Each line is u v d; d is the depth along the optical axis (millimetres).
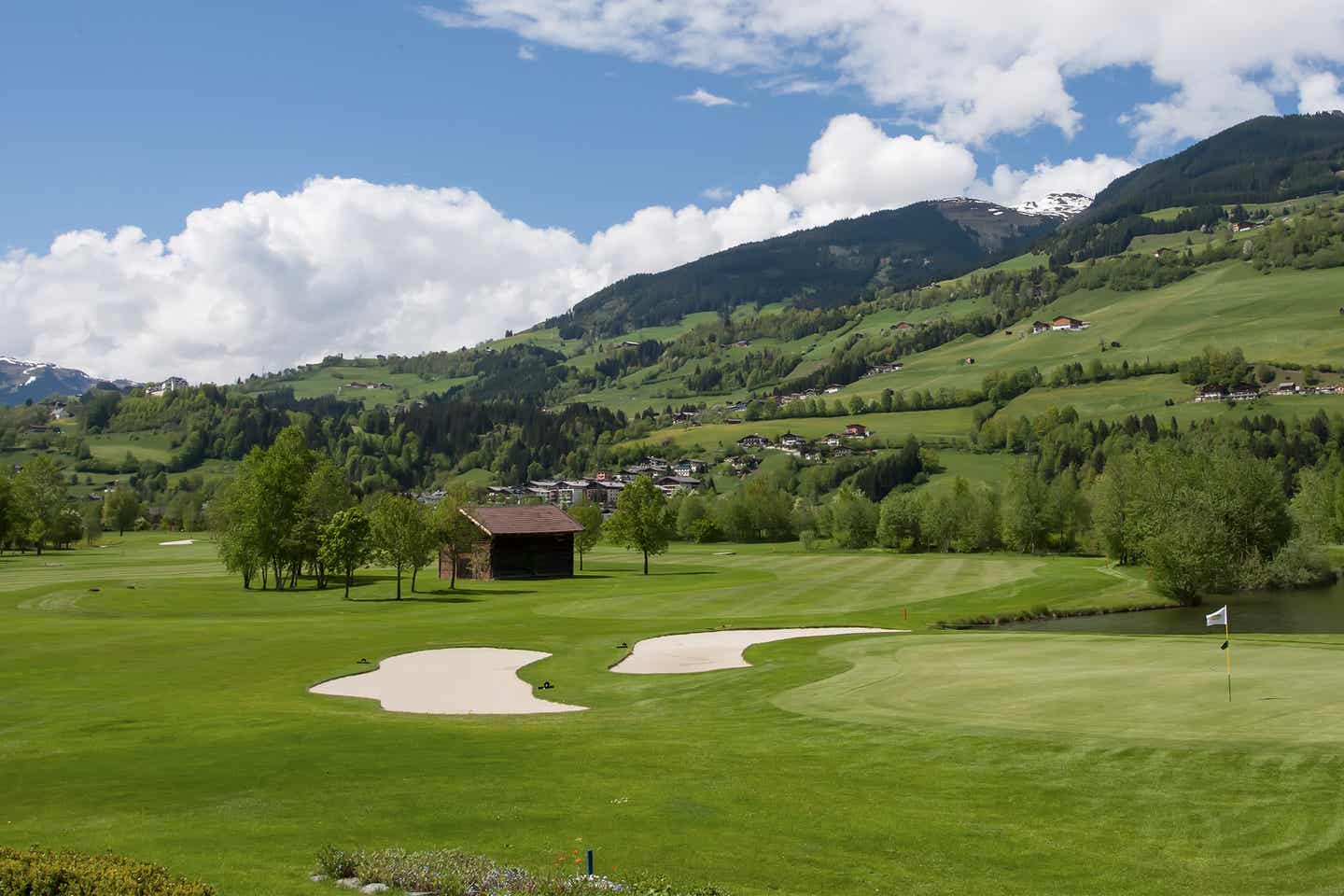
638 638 60500
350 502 135875
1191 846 21156
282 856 19953
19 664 50156
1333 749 26391
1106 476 139375
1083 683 37250
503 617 74500
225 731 33625
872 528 177250
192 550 174500
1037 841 21625
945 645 50781
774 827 22609
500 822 22844
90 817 23156
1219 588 88750
